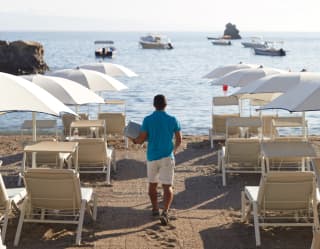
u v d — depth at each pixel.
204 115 24.41
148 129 8.22
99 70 15.97
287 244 7.26
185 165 12.45
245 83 13.85
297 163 10.98
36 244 7.25
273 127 12.78
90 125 12.31
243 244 7.29
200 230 7.85
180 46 155.50
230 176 11.27
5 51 57.91
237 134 14.80
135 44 171.62
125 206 9.10
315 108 7.75
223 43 158.25
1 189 7.36
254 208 7.45
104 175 11.37
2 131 19.36
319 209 8.17
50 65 66.00
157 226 8.01
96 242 7.32
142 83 39.75
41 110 7.40
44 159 10.67
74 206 7.51
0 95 7.56
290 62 75.31
